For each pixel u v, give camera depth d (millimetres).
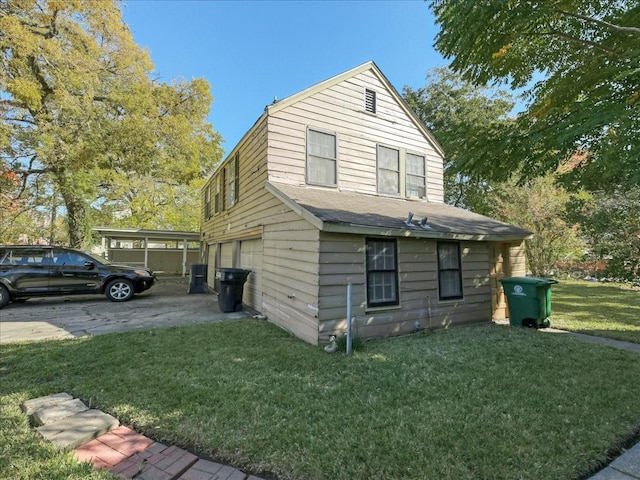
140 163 16391
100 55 13820
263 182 7406
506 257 7801
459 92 19344
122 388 3361
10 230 18922
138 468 2184
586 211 9234
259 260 8008
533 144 4273
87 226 16781
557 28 4406
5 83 11641
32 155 14367
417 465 2152
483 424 2660
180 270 20234
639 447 2426
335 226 4949
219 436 2498
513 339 5406
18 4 11852
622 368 4008
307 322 5289
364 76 8602
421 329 6156
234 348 4781
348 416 2803
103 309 8164
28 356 4379
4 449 2305
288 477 2088
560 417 2781
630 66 3377
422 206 8656
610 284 13969
